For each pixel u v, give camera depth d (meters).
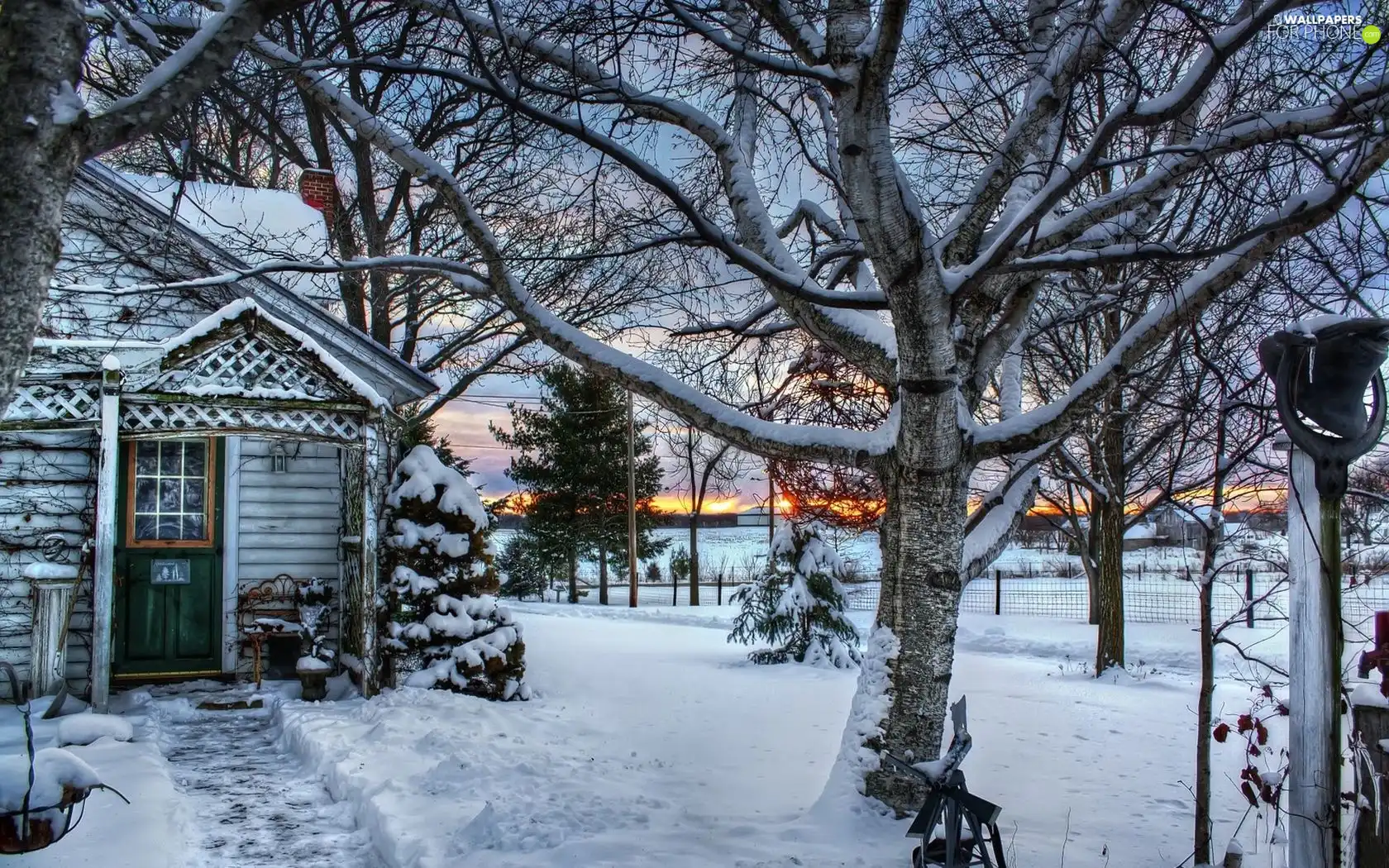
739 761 8.63
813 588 15.97
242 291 12.37
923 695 6.29
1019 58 6.91
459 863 5.69
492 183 10.91
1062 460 14.61
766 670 15.14
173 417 10.76
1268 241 5.36
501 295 6.87
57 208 3.63
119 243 11.07
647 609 29.73
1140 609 24.38
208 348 10.84
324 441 11.41
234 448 12.46
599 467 40.31
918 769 5.11
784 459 6.96
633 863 5.52
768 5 6.03
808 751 9.10
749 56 5.49
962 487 6.41
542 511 41.25
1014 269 5.62
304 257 7.02
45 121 3.54
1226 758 9.17
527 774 7.86
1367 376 4.35
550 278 8.07
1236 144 5.44
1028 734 10.21
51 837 4.70
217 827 6.94
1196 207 6.19
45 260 3.57
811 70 5.48
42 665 10.48
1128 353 6.05
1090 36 5.84
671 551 47.16
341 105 6.31
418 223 16.73
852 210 5.65
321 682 11.23
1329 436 4.43
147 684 11.90
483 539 12.36
